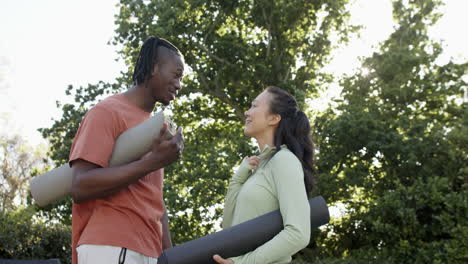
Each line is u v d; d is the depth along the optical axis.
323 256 11.56
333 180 11.55
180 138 2.25
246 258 2.20
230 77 14.12
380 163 11.84
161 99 2.55
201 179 11.82
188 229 11.81
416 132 11.47
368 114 11.43
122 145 2.29
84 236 2.31
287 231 2.19
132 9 13.27
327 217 2.42
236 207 2.46
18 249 8.06
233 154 12.00
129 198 2.38
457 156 11.00
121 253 2.30
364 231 11.66
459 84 12.10
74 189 2.24
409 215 10.05
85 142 2.28
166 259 2.18
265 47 14.73
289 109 2.60
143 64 2.50
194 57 14.14
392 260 10.16
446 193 10.59
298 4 14.19
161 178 2.61
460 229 9.51
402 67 12.19
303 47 15.00
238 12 14.59
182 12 13.20
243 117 14.69
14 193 23.08
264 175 2.40
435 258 9.91
